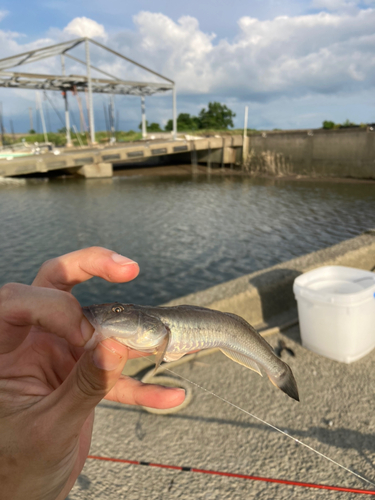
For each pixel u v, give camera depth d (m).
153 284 12.76
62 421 0.69
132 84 66.06
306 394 2.37
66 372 0.89
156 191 34.69
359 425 2.16
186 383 1.98
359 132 35.38
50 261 1.00
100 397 0.68
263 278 3.85
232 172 48.56
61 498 0.92
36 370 0.84
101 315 1.03
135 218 23.23
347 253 4.60
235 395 2.05
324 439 2.13
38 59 65.50
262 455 2.23
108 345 0.67
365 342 2.85
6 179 43.94
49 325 0.70
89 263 0.96
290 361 2.82
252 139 46.34
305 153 40.47
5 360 0.80
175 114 66.81
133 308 1.07
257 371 1.24
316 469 2.07
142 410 2.64
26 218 23.48
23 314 0.71
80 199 30.55
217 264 14.66
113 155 43.25
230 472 2.18
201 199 30.00
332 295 2.90
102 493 2.15
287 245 17.02
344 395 2.37
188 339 1.13
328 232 19.03
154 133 87.19
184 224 21.44
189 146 45.66
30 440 0.70
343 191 31.91
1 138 87.25
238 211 24.98
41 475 0.75
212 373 2.04
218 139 46.94
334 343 2.77
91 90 65.69
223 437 2.35
